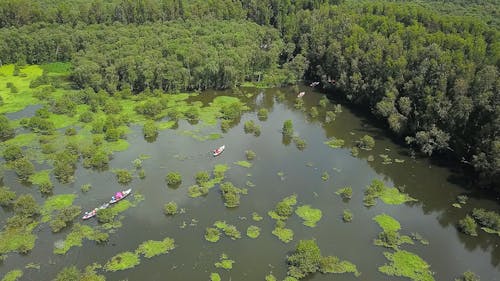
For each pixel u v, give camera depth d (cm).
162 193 10350
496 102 10800
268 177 11131
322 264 8156
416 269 8281
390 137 13375
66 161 11019
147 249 8575
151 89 16100
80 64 16000
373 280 8006
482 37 15012
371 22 17512
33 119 13038
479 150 10875
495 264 8538
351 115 14988
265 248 8706
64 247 8581
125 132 13225
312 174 11356
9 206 9806
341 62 15938
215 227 9244
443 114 11694
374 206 10150
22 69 18125
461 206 10231
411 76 13262
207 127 13788
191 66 16288
